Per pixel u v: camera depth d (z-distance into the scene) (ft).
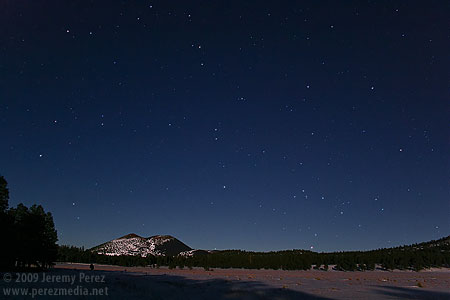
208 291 100.01
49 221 249.55
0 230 169.07
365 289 125.70
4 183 172.96
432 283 174.19
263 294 97.66
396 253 472.03
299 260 428.15
